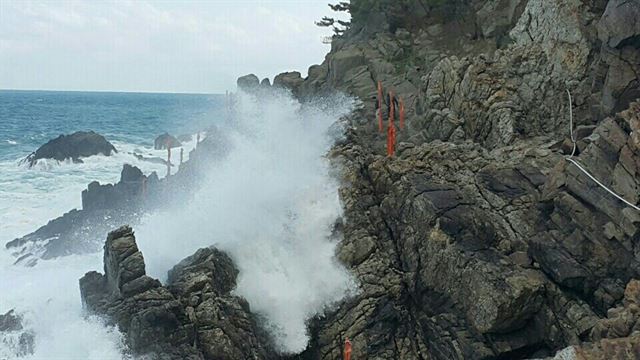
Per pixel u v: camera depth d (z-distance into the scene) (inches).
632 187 637.9
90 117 5408.5
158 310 655.1
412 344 738.2
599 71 856.9
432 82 1079.6
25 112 6008.9
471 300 679.7
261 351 701.9
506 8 1272.1
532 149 828.0
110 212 1294.3
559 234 682.8
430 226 741.9
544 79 951.6
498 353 663.1
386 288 757.9
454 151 857.5
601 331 579.2
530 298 649.0
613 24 785.6
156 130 4037.9
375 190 854.5
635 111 679.1
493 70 991.6
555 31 966.4
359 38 1605.6
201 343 671.8
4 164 2385.6
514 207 743.1
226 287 738.8
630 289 594.2
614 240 647.1
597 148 687.1
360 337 738.2
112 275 732.7
